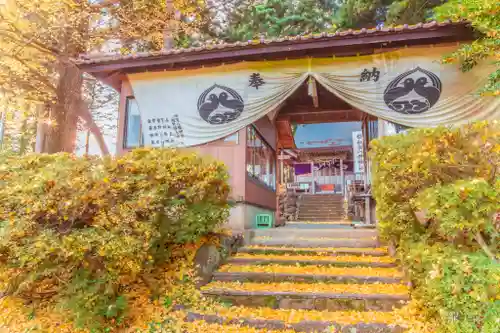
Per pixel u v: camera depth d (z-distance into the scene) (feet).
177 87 21.70
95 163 12.29
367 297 12.84
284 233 21.61
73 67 28.30
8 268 11.25
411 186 13.56
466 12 16.05
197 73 21.53
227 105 20.98
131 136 23.12
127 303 12.30
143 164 12.65
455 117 18.25
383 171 14.60
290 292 13.48
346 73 19.63
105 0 30.09
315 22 47.19
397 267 15.78
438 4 38.11
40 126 27.43
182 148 21.27
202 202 14.96
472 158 12.01
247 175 23.88
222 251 17.54
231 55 20.24
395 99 18.97
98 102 46.19
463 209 10.75
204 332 11.48
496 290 8.96
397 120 18.89
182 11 33.78
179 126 21.43
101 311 11.43
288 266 16.70
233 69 21.08
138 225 11.45
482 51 16.17
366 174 34.76
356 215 48.67
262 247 19.80
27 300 12.62
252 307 13.25
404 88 18.90
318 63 19.99
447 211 10.94
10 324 11.85
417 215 15.15
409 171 13.15
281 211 52.85
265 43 19.26
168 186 12.97
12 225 10.46
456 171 12.47
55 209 10.80
